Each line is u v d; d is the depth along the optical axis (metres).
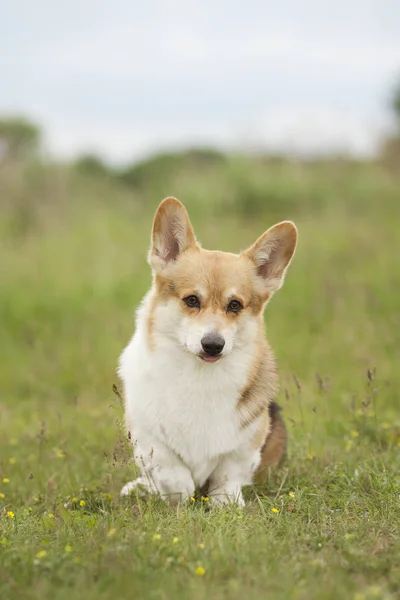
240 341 5.32
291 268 13.69
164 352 5.28
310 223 17.72
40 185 20.53
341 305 11.30
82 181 22.55
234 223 18.03
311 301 11.94
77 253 15.17
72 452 6.71
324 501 5.18
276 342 10.27
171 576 3.91
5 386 9.43
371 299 11.48
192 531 4.51
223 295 5.27
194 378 5.23
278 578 3.88
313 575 3.93
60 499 5.62
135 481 5.73
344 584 3.80
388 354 9.53
